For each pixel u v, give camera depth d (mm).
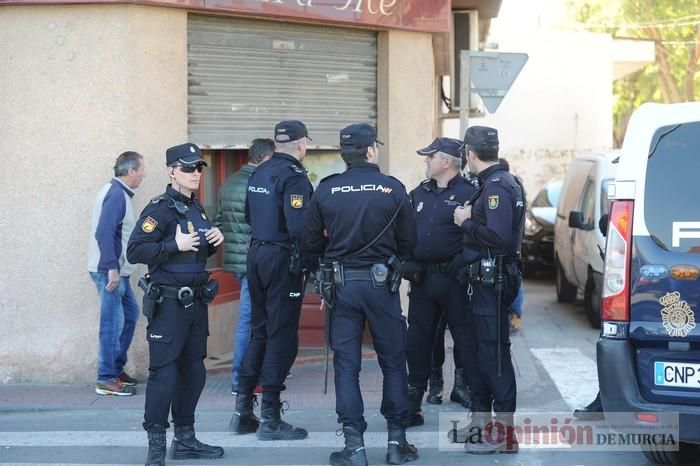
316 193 7598
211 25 10820
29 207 10273
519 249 7887
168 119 10398
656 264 6508
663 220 6562
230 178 9773
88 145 10188
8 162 10273
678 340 6430
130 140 10148
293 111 11469
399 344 7582
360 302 7453
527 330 14586
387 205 7461
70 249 10242
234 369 9773
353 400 7395
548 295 18844
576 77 31406
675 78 38562
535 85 31141
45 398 9680
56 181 10234
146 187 10258
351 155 7562
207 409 9406
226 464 7684
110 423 8969
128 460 7812
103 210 9477
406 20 11945
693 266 6410
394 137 12078
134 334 10234
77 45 10156
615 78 36562
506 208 7504
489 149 7707
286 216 8180
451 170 8422
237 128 11062
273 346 8328
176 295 7410
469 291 7832
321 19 11266
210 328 11672
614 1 37031
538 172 31250
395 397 7594
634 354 6602
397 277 7527
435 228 8305
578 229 14953
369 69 12062
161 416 7410
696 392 6395
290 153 8461
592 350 12789
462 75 11633
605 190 14461
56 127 10211
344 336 7492
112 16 10086
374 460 7758
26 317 10312
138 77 10156
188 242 7332
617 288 6613
